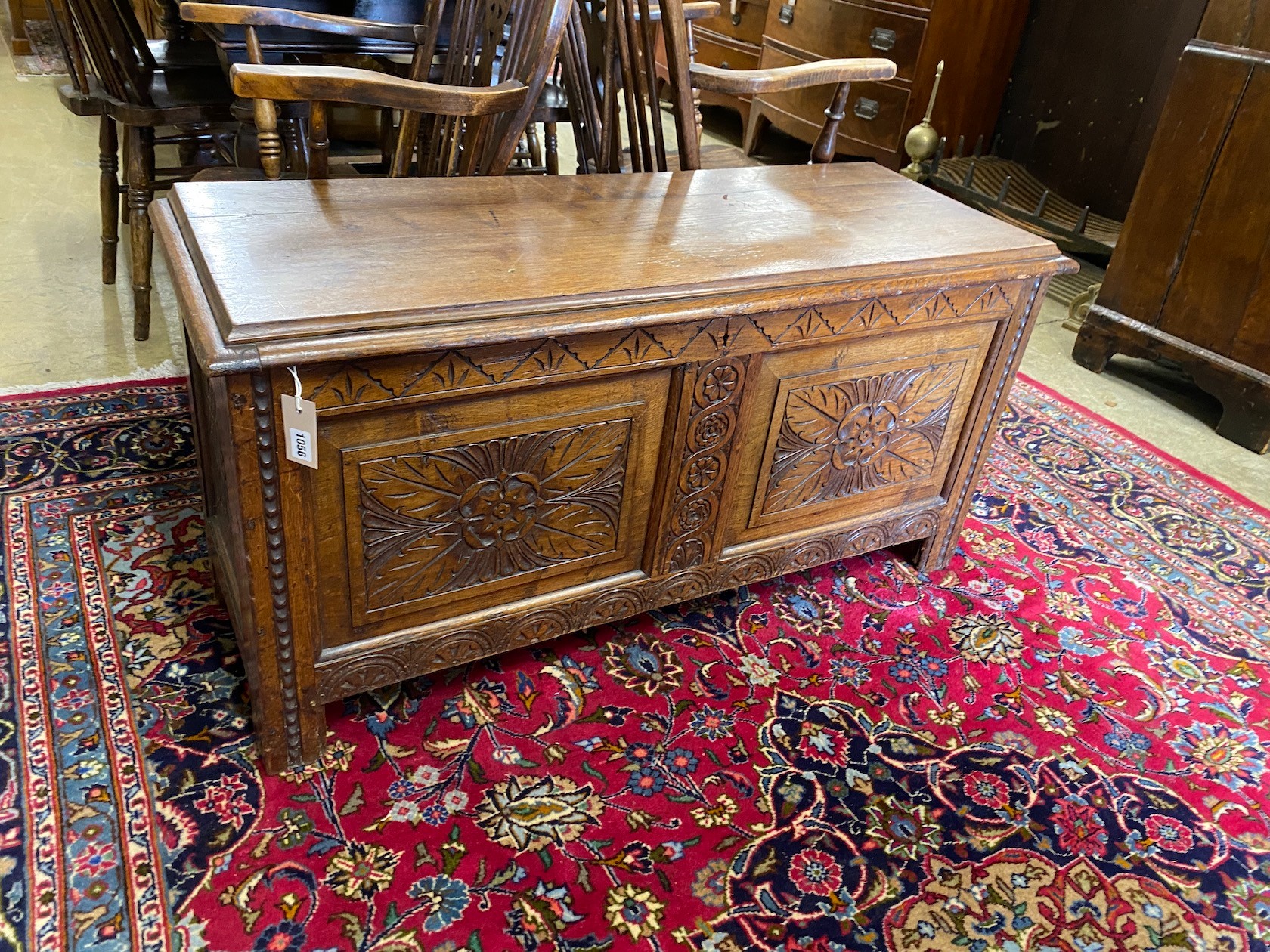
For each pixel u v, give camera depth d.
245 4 2.38
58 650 1.48
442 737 1.44
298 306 1.11
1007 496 2.24
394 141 2.70
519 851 1.27
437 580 1.36
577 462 1.38
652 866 1.27
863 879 1.29
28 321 2.43
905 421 1.70
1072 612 1.86
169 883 1.17
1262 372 2.45
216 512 1.55
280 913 1.16
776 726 1.52
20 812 1.23
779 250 1.49
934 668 1.69
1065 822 1.40
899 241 1.60
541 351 1.23
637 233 1.50
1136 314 2.73
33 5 5.08
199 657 1.51
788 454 1.60
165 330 2.48
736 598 1.82
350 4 2.55
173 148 3.65
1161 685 1.69
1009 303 1.66
